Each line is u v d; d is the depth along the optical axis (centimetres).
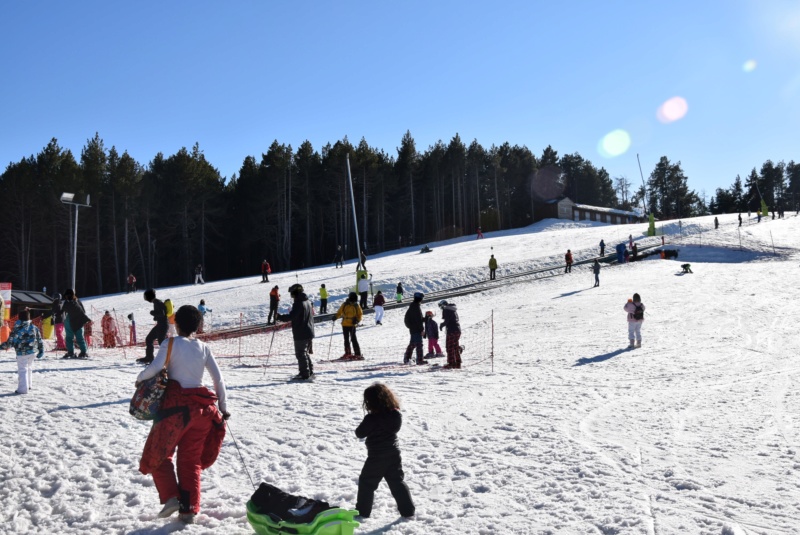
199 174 7269
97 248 6550
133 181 6756
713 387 1088
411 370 1396
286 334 2542
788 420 828
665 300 2720
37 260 7394
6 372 1232
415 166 8725
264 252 7950
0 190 6819
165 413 465
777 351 1502
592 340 1856
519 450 690
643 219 9144
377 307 2759
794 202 13238
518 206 10006
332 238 8325
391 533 468
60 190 6366
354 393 1044
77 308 1530
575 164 12281
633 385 1121
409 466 645
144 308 3462
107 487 589
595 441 727
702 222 6294
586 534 453
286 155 7506
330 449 707
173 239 7612
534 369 1364
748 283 3134
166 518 503
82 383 1092
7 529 492
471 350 1800
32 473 623
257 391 1059
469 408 929
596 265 3388
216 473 631
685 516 485
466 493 556
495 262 4044
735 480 576
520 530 464
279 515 456
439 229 8806
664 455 666
